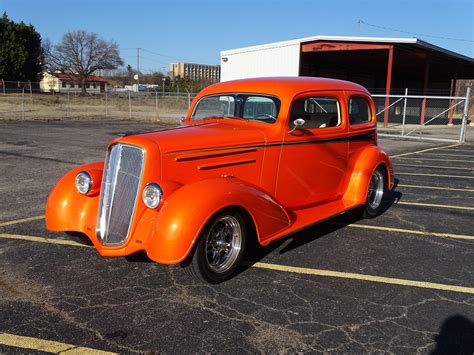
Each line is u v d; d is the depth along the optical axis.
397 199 7.38
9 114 29.14
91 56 71.12
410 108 36.16
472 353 3.05
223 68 27.80
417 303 3.75
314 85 5.18
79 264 4.42
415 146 15.70
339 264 4.54
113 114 33.22
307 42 23.84
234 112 5.04
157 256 3.55
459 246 5.14
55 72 77.56
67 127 20.72
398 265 4.55
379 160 5.93
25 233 5.28
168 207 3.66
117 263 4.46
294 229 4.48
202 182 3.86
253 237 4.36
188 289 3.93
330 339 3.19
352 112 5.82
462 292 3.97
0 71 55.44
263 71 25.78
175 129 4.48
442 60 31.09
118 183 3.96
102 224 4.05
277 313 3.54
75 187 4.38
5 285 3.94
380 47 23.00
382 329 3.34
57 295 3.78
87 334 3.21
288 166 4.86
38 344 3.07
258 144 4.53
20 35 57.59
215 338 3.18
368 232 5.58
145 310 3.55
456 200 7.37
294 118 4.86
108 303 3.66
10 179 8.30
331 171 5.43
